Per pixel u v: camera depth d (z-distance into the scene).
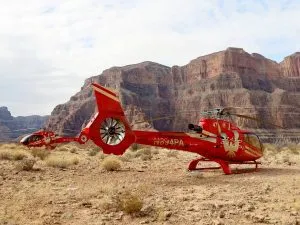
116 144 14.50
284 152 36.72
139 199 9.05
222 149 16.16
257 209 8.69
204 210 8.59
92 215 8.23
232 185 12.33
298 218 7.78
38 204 9.41
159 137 15.40
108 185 12.49
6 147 37.44
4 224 7.42
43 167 18.16
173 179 14.12
